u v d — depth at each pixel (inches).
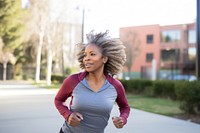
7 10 1505.9
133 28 2170.3
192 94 438.6
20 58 1996.8
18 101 620.7
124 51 109.5
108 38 106.8
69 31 1446.9
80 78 104.6
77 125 102.0
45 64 2030.0
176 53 2133.4
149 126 355.9
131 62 2113.7
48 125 350.0
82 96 102.3
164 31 2180.1
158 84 802.8
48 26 1374.3
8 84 1389.0
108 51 105.4
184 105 458.0
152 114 458.0
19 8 1549.0
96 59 103.4
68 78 105.6
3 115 425.1
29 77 2043.6
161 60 2178.9
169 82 756.0
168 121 394.0
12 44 1605.6
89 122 102.4
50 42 1376.7
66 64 1935.3
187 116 438.3
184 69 2100.1
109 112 104.5
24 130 321.7
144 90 896.9
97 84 104.5
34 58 1966.0
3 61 1736.0
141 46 2207.2
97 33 108.0
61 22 1387.8
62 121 377.1
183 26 2112.5
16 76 2031.3
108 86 105.0
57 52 1489.9
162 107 557.9
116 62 107.5
